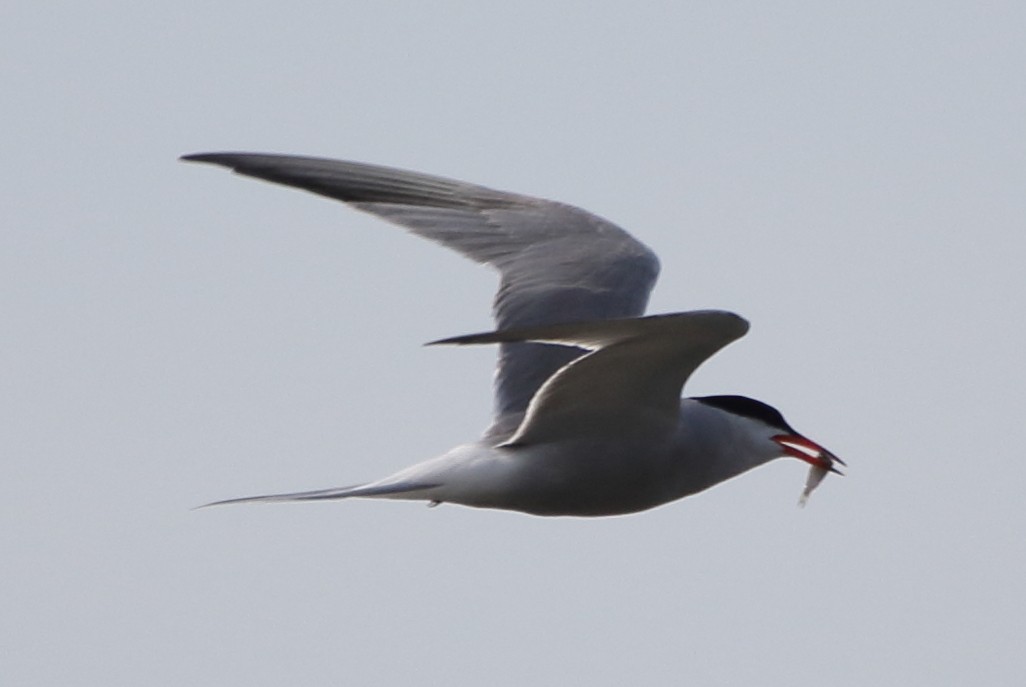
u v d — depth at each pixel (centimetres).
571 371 1142
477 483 1210
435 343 916
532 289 1321
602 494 1240
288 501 1162
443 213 1363
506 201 1385
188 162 1302
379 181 1359
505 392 1284
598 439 1217
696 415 1282
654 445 1230
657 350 1102
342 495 1173
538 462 1216
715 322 1023
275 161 1321
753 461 1335
